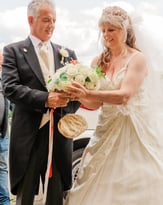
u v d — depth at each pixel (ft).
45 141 10.37
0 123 12.79
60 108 10.46
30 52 10.36
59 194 10.59
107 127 10.79
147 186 10.21
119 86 10.32
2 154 13.03
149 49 10.89
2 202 13.11
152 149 10.55
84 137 14.90
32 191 10.32
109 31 10.36
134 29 10.80
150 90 10.83
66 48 11.00
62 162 10.61
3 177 13.10
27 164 10.21
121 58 10.63
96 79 9.68
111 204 10.21
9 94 10.01
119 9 10.48
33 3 10.25
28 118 10.30
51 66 10.43
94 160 10.67
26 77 10.20
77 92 9.50
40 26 10.26
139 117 10.64
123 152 10.51
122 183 10.28
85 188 10.55
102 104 10.89
